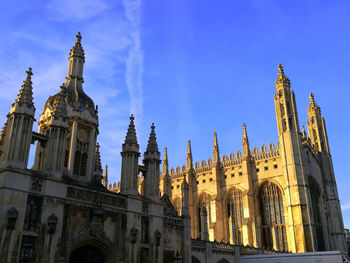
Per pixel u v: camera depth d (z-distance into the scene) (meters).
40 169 31.09
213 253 44.62
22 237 22.59
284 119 82.62
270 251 58.34
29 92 26.02
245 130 88.50
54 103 33.28
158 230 32.72
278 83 86.44
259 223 80.25
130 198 30.59
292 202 74.62
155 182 34.50
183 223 37.62
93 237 26.86
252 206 80.62
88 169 32.94
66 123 27.72
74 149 32.16
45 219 24.05
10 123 24.94
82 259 27.12
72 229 25.78
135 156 32.53
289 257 44.75
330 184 92.25
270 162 83.12
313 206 81.44
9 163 23.20
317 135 98.75
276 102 85.44
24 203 23.12
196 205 89.25
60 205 25.17
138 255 29.58
